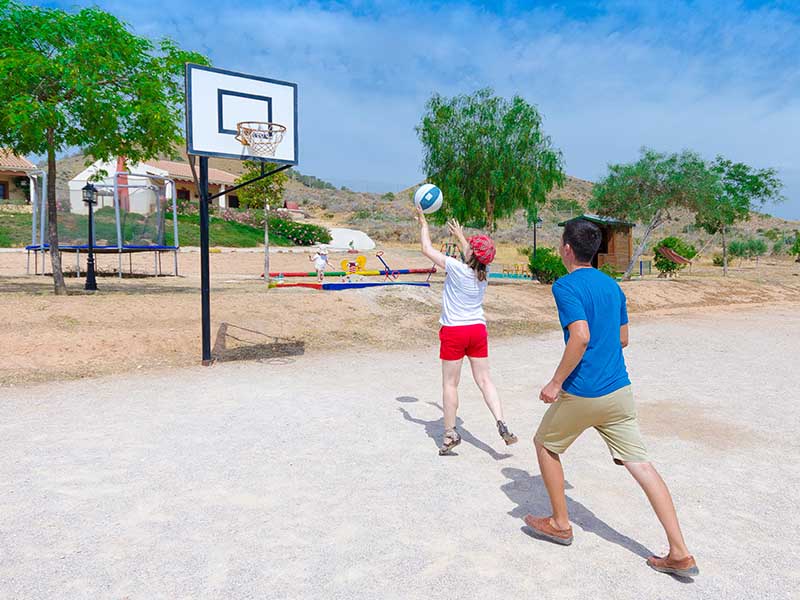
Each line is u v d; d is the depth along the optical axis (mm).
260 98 9094
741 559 3281
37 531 3498
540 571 3115
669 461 4938
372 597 2842
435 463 4797
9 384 7438
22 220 33469
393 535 3512
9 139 13430
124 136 14023
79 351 8898
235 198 53125
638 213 27516
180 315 11148
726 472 4688
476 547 3373
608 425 3162
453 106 23312
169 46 13211
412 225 60812
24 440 5246
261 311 12117
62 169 67688
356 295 14508
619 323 3180
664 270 31578
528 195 23422
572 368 3033
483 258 4797
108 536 3449
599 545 3424
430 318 13609
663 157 27500
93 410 6312
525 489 4273
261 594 2855
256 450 5051
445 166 23516
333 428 5746
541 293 19016
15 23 11805
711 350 11000
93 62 11719
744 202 29266
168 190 46062
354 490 4203
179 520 3674
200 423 5848
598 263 31609
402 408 6562
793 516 3873
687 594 2910
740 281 27328
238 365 8961
